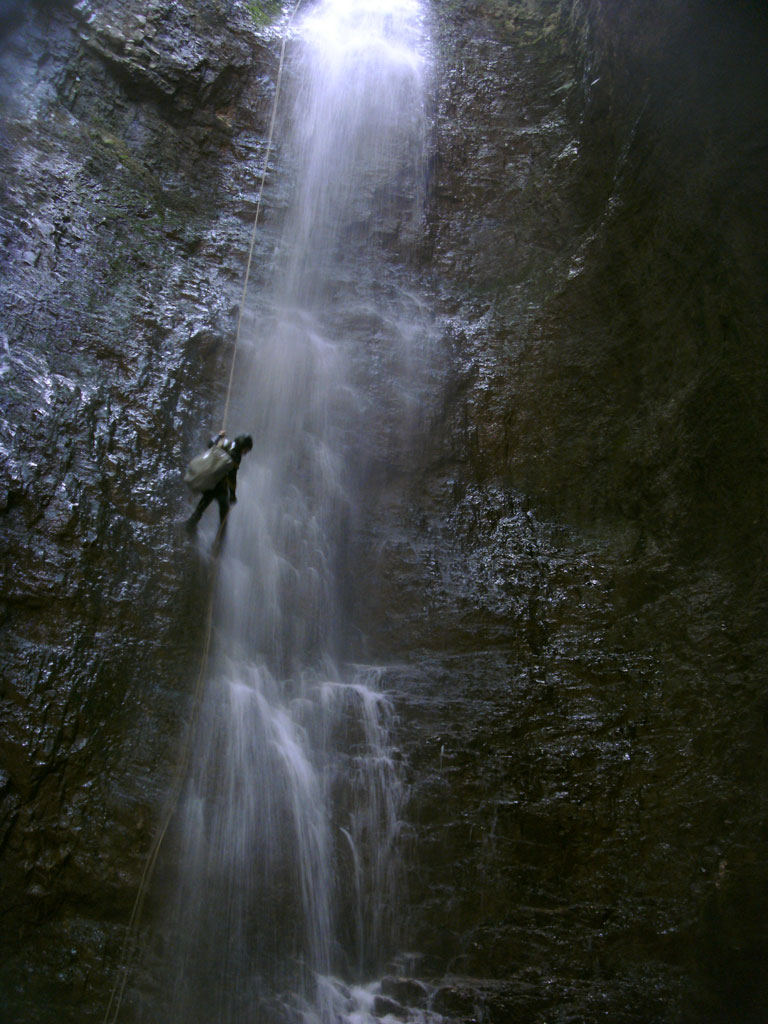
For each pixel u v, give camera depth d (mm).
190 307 9734
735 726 6949
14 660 6586
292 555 8664
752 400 8164
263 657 7832
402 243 11812
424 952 6512
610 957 6422
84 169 10016
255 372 9734
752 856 6328
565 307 10555
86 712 6641
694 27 9445
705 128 9445
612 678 7844
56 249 9062
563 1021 6090
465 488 9633
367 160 12398
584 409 9844
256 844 6652
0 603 6754
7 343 8062
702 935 6273
